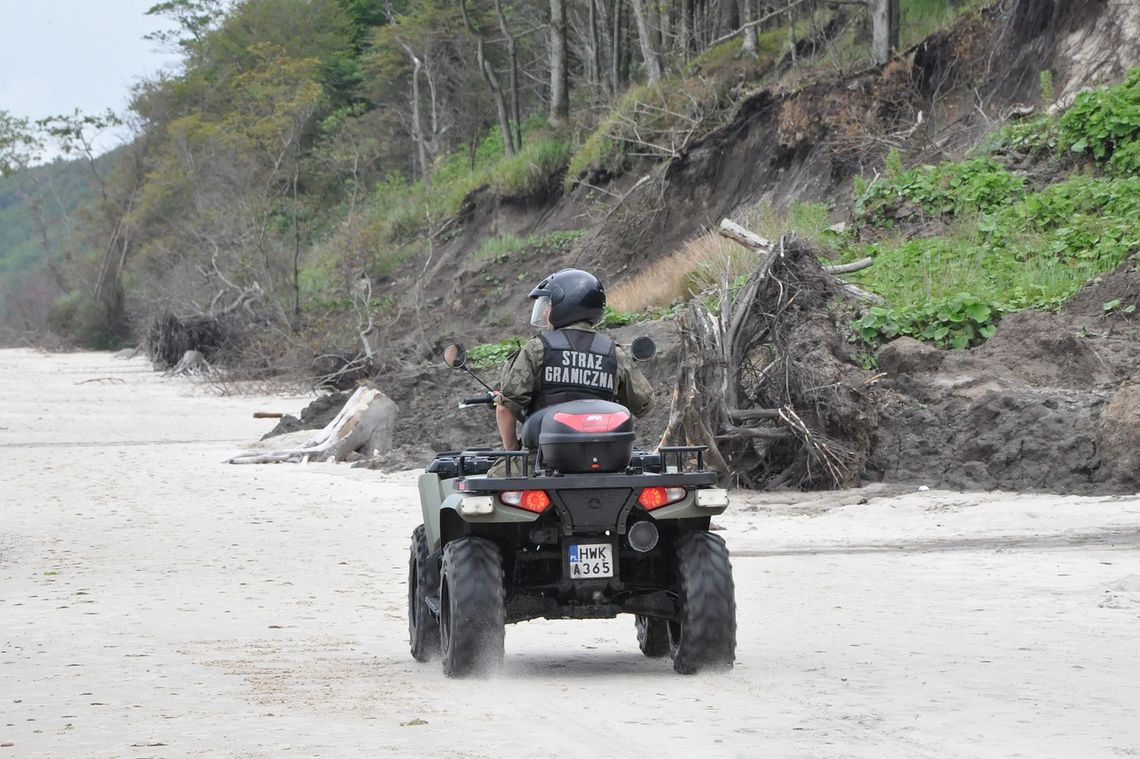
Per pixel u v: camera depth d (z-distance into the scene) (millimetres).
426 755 8922
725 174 65625
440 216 97438
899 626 14422
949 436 28031
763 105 64438
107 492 32562
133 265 161250
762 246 35125
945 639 13539
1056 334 30312
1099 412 26609
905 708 10273
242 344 89312
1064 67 48594
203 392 76188
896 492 26781
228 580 19609
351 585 19078
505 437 12875
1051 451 26344
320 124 132125
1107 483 25438
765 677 11773
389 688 11672
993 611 15133
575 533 11906
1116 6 47594
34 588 18953
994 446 27141
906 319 32469
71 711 10844
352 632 15359
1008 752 8727
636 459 12758
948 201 43719
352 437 40406
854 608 15711
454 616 11836
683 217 66750
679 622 12539
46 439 48938
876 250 40656
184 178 139500
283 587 18922
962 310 32125
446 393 45750
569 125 90625
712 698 10844
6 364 122875
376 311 81625
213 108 160375
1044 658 12352
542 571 12906
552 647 14523
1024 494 25719
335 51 155250
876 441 28734
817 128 58781
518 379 12719
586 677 12180
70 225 197250
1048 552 19531
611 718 10094
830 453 27953
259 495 31453
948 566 18672
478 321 75938
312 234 123000
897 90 55750
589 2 95125
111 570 20703
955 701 10508
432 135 126625
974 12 55094
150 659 13492
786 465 29344
